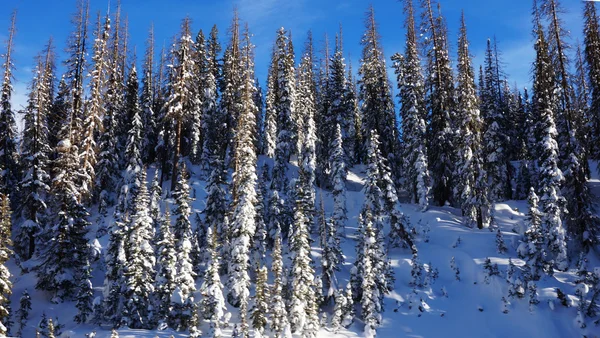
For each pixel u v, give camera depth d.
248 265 26.17
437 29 37.34
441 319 24.06
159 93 52.53
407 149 39.72
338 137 39.00
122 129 44.06
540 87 32.72
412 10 40.91
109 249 25.41
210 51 51.81
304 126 47.09
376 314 23.50
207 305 23.53
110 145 39.50
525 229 30.53
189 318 23.00
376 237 26.73
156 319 23.94
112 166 39.62
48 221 33.03
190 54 40.47
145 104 46.69
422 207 36.94
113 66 40.81
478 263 27.53
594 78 31.05
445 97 37.22
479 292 25.50
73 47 34.53
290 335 21.42
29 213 33.06
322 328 23.52
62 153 31.00
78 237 28.05
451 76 37.44
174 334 22.11
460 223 34.41
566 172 28.53
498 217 35.44
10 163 35.06
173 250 24.50
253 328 22.69
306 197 34.12
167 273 23.97
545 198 27.20
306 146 42.66
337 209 35.34
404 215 34.69
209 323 23.66
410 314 24.56
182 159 44.06
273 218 32.22
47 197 33.75
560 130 29.86
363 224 27.72
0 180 32.69
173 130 40.91
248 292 25.17
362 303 24.03
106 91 38.03
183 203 28.69
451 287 26.80
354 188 46.84
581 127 29.83
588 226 27.55
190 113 42.75
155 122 48.69
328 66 59.94
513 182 48.22
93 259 29.67
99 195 38.59
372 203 32.16
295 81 50.81
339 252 28.08
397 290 26.53
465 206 33.84
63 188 28.45
